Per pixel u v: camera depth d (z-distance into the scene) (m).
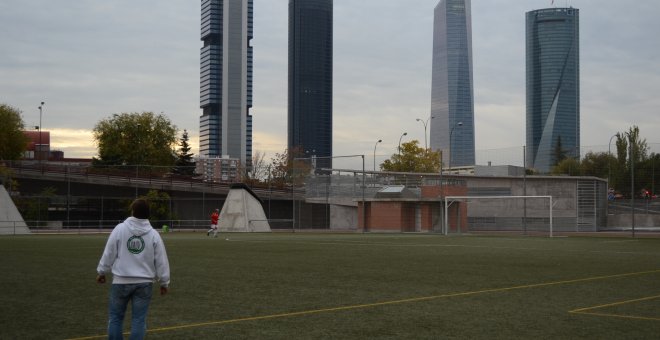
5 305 13.79
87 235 59.16
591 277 19.34
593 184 68.88
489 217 74.06
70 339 10.23
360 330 10.90
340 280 18.48
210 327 11.20
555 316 12.25
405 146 113.12
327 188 78.12
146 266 8.61
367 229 73.81
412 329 10.97
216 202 90.19
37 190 87.56
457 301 14.23
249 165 109.25
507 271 21.30
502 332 10.70
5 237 52.31
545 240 47.75
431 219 71.06
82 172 87.56
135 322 8.51
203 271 21.25
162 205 83.56
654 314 12.48
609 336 10.38
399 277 19.33
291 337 10.33
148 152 118.00
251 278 19.08
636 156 68.19
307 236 56.75
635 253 31.23
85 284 17.58
